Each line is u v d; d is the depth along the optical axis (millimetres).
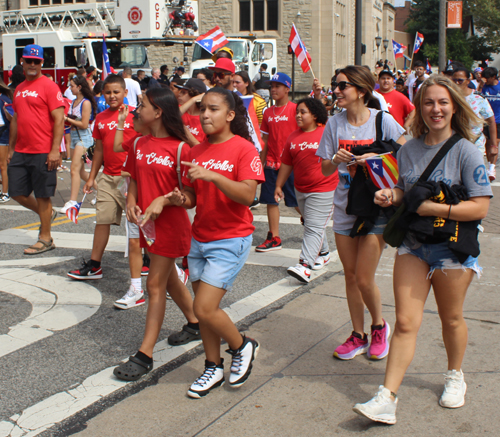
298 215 8672
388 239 3139
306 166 5328
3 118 9383
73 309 4875
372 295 3756
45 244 6684
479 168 2920
